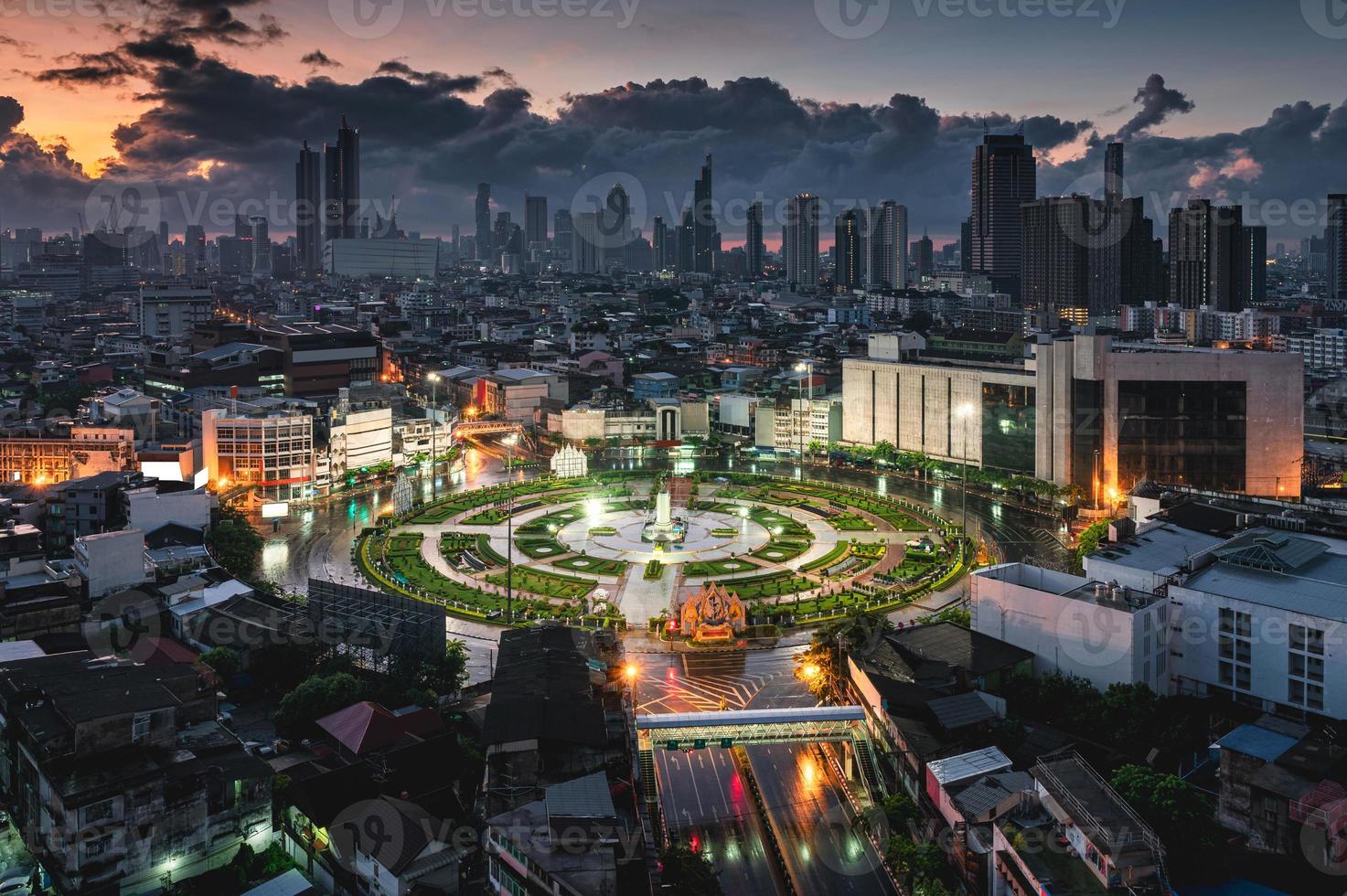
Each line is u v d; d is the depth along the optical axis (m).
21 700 181.38
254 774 177.25
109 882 163.12
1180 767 196.50
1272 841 171.50
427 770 189.25
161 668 195.62
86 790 161.25
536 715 183.38
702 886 161.75
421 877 161.25
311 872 175.62
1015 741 197.75
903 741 192.75
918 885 165.62
